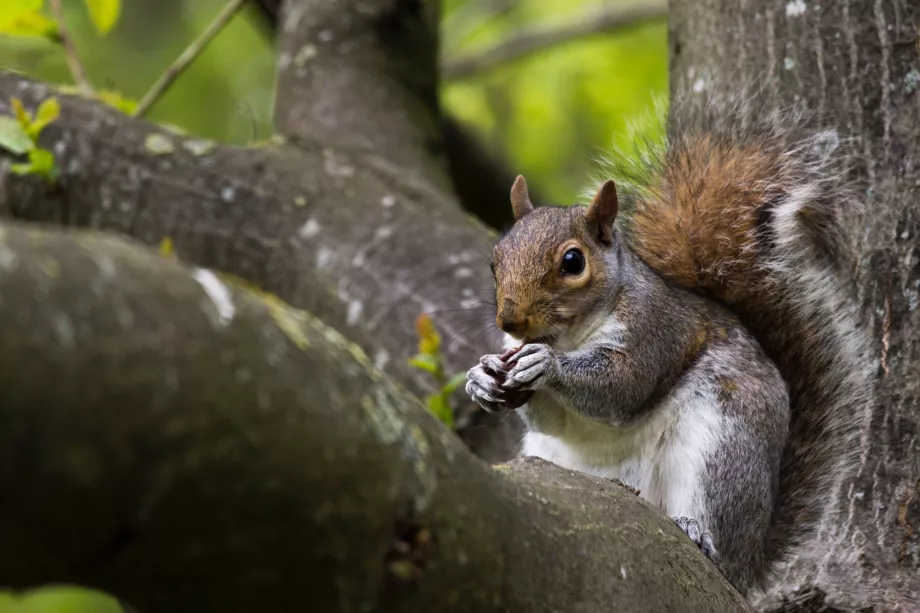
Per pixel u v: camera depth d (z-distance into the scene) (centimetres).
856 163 930
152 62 1880
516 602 485
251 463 358
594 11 1850
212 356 348
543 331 880
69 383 309
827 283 931
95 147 1121
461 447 473
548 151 1861
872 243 909
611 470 930
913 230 900
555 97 1852
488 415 1061
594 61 1856
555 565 519
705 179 988
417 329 1020
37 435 303
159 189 1122
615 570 572
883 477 874
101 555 334
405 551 424
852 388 909
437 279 1094
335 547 390
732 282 962
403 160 1255
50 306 309
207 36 1302
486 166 1598
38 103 1134
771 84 984
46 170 1031
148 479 331
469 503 461
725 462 870
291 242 1126
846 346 916
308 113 1295
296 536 377
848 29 954
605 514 604
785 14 982
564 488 602
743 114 995
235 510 358
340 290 1104
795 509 902
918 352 888
